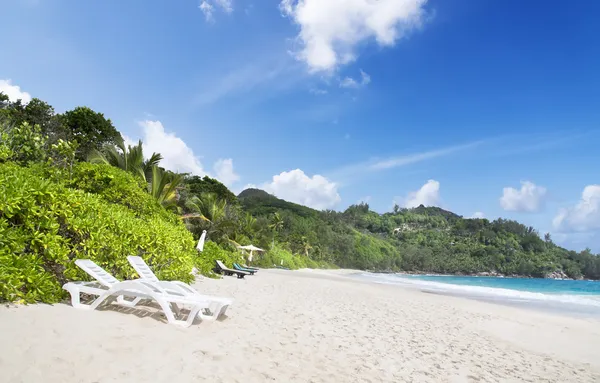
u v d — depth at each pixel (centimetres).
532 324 995
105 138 3469
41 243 452
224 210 3725
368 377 419
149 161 2159
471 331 818
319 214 13100
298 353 473
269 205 12438
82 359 312
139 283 480
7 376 256
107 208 664
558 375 532
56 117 2927
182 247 1000
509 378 491
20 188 440
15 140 1140
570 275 12900
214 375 345
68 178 964
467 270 13162
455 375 475
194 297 546
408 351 567
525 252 14012
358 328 698
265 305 841
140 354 355
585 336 870
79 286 479
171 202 2073
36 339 324
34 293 417
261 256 4384
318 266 7319
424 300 1393
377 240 13325
